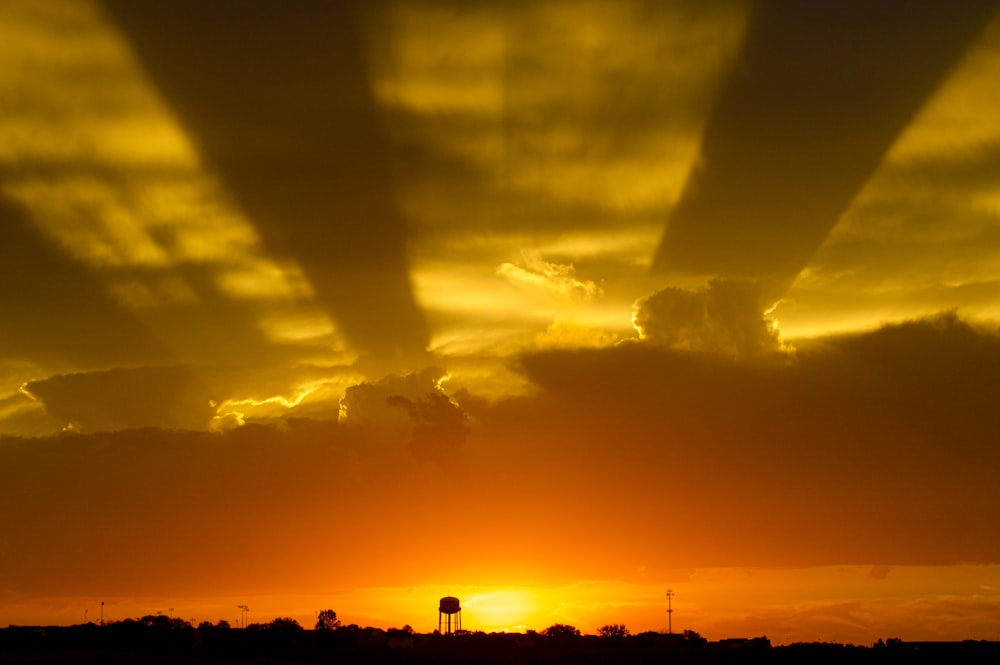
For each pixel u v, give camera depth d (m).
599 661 95.19
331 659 96.50
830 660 98.00
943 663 94.62
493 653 108.31
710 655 103.12
